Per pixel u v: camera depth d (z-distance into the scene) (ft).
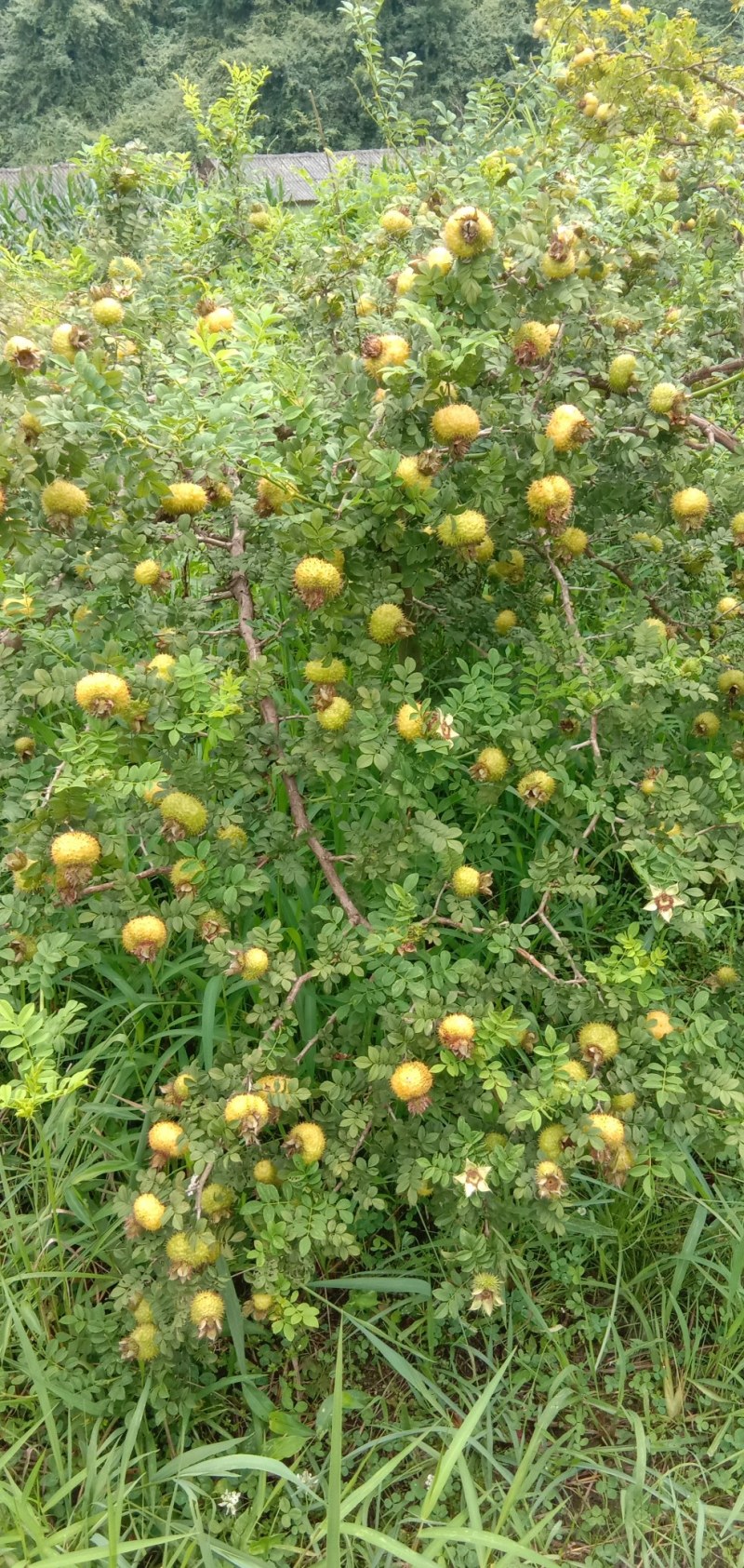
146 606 2.52
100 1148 2.54
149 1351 2.14
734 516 2.81
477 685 2.47
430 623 3.05
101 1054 2.66
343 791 2.81
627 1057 2.26
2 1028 1.99
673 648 2.57
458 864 2.28
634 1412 2.38
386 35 40.65
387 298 3.26
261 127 45.88
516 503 2.46
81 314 3.24
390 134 4.67
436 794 3.10
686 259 3.62
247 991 2.73
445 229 2.10
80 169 4.05
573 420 2.29
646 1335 2.44
